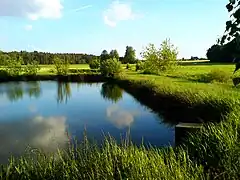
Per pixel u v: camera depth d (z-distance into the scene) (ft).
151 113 56.65
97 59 225.15
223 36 9.91
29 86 132.26
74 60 333.42
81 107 69.72
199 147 20.53
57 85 138.00
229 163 16.70
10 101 82.38
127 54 317.83
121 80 128.26
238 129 20.95
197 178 15.24
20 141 38.78
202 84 71.46
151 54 143.95
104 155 17.67
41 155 21.88
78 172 15.81
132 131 42.68
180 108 47.91
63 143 36.27
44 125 49.65
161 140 36.83
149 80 88.79
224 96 39.22
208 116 35.91
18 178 16.10
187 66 181.88
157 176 14.64
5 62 178.40
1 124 51.06
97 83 148.05
